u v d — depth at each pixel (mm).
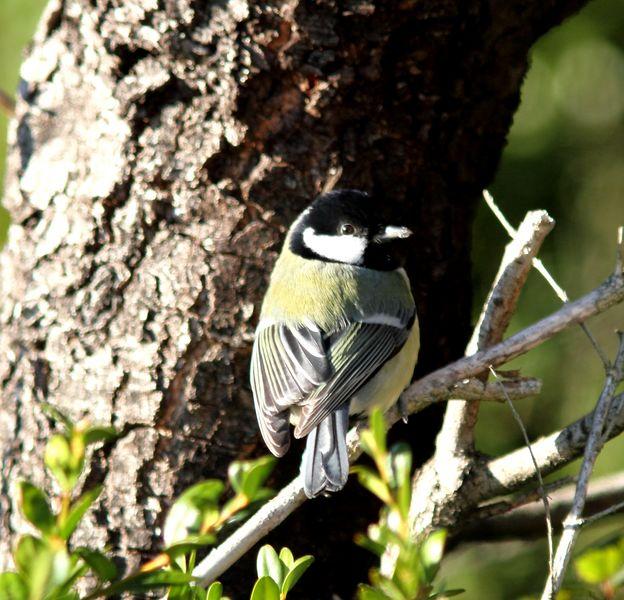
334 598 7410
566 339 10258
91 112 7566
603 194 10125
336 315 7422
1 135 10344
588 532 9922
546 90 10164
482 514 7043
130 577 4789
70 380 7398
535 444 6750
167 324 7266
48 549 4414
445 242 7973
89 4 7508
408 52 7426
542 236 6375
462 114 7828
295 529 7449
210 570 5953
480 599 9617
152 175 7363
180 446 7199
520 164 10109
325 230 7574
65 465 5047
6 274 8047
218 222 7359
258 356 7145
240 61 7238
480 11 7473
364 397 7453
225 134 7312
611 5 10023
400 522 5379
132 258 7383
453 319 8148
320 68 7312
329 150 7484
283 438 6746
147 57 7402
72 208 7562
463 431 6922
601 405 5816
